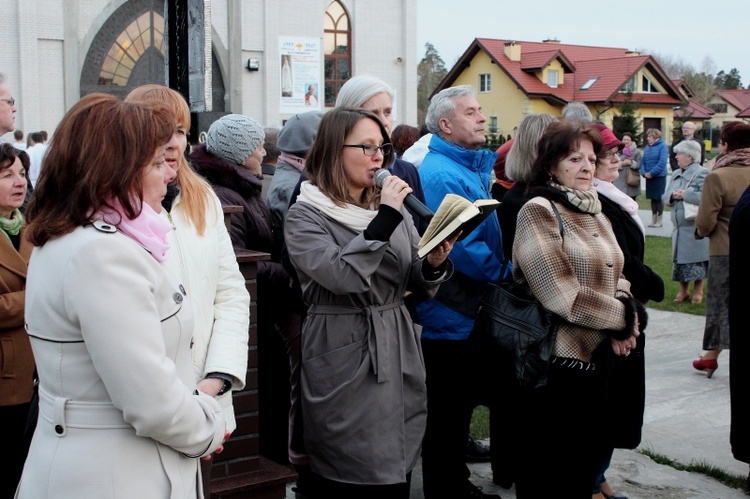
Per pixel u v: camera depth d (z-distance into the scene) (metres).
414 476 4.39
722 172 5.84
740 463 4.60
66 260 1.84
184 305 2.07
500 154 4.77
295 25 22.42
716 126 68.25
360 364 2.94
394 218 2.85
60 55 19.83
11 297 3.05
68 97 19.86
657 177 16.30
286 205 4.18
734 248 4.12
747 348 4.09
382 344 2.96
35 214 1.93
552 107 44.75
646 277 3.84
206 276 2.61
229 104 21.81
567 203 3.39
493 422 4.05
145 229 1.96
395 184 2.88
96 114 1.92
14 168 3.16
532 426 3.38
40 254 1.92
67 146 1.90
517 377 3.27
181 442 1.94
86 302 1.81
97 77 20.19
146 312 1.88
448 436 3.74
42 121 19.78
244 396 3.49
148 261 1.94
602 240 3.45
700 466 4.51
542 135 3.54
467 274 3.69
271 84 22.22
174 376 1.92
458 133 3.96
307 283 3.05
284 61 22.36
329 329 2.99
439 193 3.77
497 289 3.43
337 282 2.82
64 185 1.90
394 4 23.94
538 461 3.40
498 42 45.53
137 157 1.91
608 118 43.47
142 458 1.92
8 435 3.13
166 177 2.07
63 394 1.89
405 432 3.05
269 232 4.03
